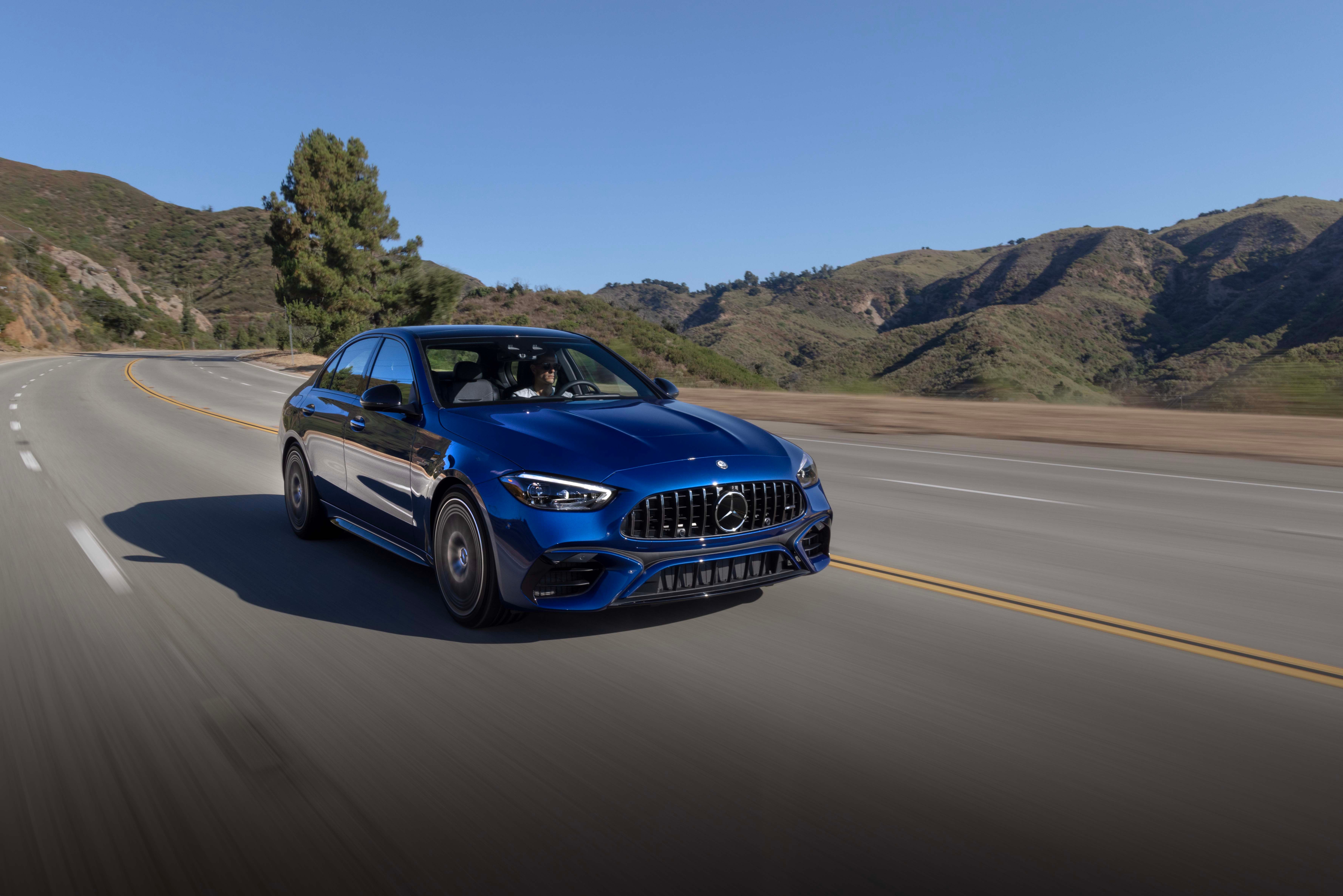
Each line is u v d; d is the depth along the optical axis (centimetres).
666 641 420
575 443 422
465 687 363
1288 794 275
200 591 510
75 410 1934
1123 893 222
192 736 316
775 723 327
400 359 548
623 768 290
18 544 643
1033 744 310
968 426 1633
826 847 243
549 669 383
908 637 430
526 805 266
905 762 296
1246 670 388
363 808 264
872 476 1022
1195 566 587
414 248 6062
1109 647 418
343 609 474
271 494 868
